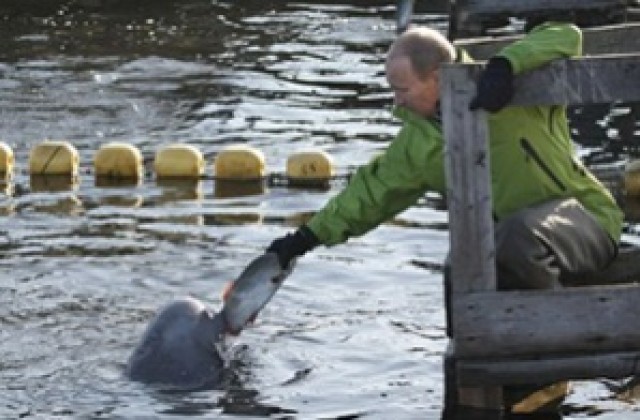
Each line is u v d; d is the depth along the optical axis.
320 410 14.14
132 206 21.34
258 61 31.45
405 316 16.66
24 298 17.17
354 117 26.62
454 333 13.39
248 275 14.95
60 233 19.86
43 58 31.58
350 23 35.53
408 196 14.25
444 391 14.09
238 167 22.91
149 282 17.72
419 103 13.77
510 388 14.27
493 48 17.58
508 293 13.30
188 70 30.58
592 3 27.17
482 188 13.18
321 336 16.05
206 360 14.98
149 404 14.27
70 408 14.18
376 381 14.88
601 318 13.38
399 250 19.02
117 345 15.76
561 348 13.41
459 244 13.28
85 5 37.41
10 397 14.42
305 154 22.81
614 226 14.28
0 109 27.22
